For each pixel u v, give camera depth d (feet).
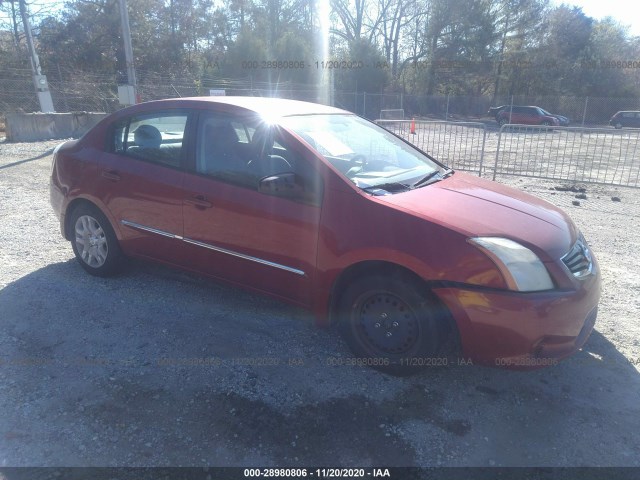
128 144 14.74
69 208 15.94
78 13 116.37
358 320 11.57
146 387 10.77
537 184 34.81
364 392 10.85
